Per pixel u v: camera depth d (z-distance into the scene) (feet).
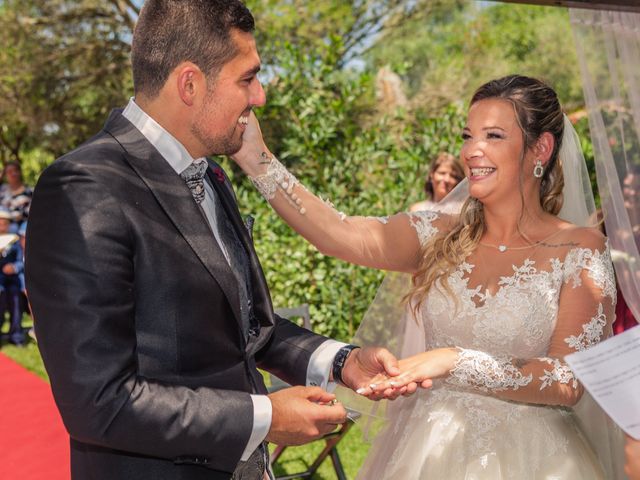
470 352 7.04
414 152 20.79
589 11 7.29
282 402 5.58
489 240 7.93
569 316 7.30
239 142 5.88
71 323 4.97
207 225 5.68
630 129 7.30
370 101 29.50
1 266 25.27
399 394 6.86
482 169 7.55
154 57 5.55
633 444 7.20
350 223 8.30
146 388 5.13
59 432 15.15
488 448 7.36
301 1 37.42
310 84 22.81
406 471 7.58
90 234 5.07
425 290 7.97
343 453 15.35
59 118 44.83
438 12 42.60
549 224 7.82
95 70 43.47
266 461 6.42
